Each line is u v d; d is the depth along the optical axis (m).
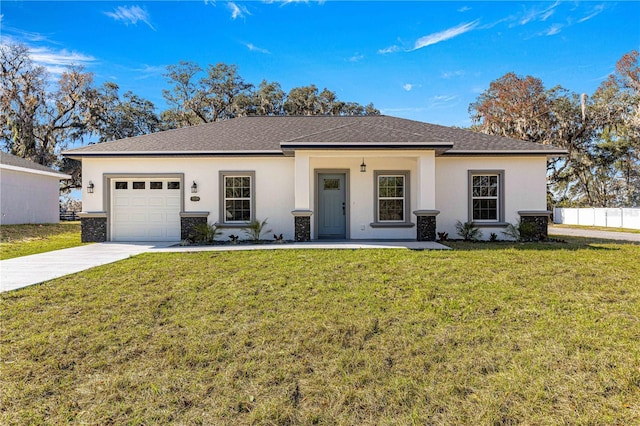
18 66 24.70
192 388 2.90
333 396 2.78
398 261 6.77
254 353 3.42
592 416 2.44
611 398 2.62
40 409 2.66
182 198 11.23
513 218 11.29
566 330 3.74
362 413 2.58
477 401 2.66
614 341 3.47
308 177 10.16
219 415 2.58
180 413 2.61
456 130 12.93
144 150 11.02
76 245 10.26
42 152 25.48
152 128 32.34
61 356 3.39
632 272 5.95
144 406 2.69
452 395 2.74
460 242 10.08
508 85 25.67
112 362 3.30
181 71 29.45
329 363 3.24
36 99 24.89
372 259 6.98
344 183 11.48
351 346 3.54
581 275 5.77
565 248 8.55
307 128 13.29
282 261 6.93
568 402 2.60
